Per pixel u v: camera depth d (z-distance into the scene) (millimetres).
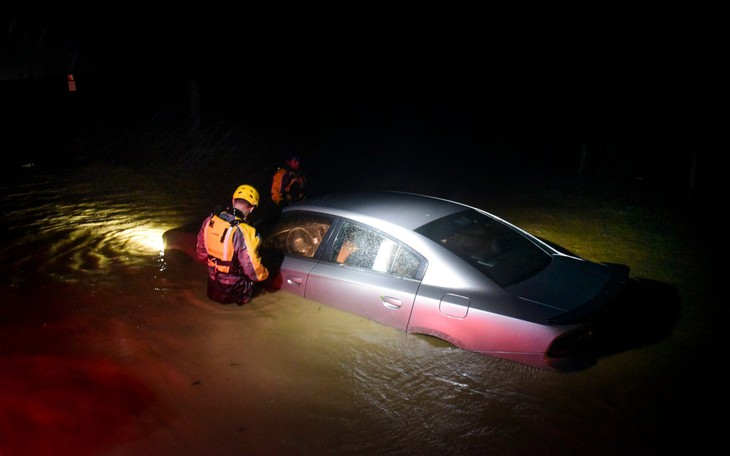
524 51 17312
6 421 3350
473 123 14789
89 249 6449
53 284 5402
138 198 9133
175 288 5273
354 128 15953
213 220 4652
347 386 3711
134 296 5109
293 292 4758
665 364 3975
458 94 16922
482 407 3473
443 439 3195
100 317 4707
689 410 3428
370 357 4023
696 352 4156
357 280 4270
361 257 4348
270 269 4895
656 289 5465
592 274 4066
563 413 3406
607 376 3799
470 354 3838
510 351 3607
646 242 7078
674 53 15047
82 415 3416
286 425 3326
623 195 10016
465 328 3744
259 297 4922
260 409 3479
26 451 3094
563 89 16266
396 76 18641
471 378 3744
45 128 15117
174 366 3967
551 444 3145
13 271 5754
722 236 7348
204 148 13430
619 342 4320
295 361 4008
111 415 3418
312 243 4723
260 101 17875
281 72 19906
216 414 3428
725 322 4691
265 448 3123
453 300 3793
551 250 4465
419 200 4848
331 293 4445
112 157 12602
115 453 3084
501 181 11203
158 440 3191
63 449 3111
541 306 3605
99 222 7645
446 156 13805
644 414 3391
